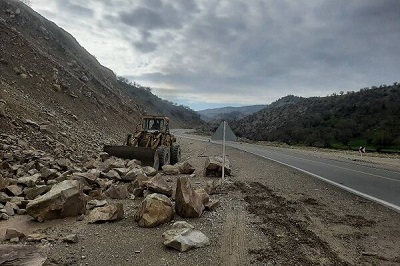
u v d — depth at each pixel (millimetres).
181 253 4668
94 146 17094
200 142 39281
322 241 5352
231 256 4637
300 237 5535
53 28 50969
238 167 14992
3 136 10602
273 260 4547
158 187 7902
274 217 6695
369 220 6711
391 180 12641
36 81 22000
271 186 10125
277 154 24875
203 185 9914
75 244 4879
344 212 7301
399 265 4547
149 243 5031
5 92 15062
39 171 8859
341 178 12555
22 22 33875
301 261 4547
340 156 26969
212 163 11883
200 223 6109
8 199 6582
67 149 13062
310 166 16641
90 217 5969
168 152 14891
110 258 4438
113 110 33656
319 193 9336
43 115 16406
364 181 12000
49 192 6164
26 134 11906
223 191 9109
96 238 5164
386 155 31406
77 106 24750
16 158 9430
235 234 5570
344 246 5199
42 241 4906
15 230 4977
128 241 5086
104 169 10367
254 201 8070
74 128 18719
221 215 6719
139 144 14992
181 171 12406
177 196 6652
